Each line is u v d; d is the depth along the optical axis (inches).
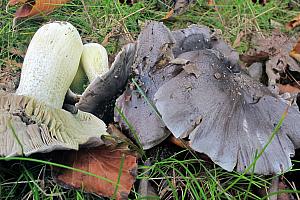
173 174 18.7
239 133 17.9
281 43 23.4
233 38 25.3
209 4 26.9
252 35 25.1
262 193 18.7
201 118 17.8
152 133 18.6
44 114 17.3
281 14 27.8
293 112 18.9
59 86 18.5
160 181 18.7
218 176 18.6
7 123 16.5
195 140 17.6
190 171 19.0
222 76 18.7
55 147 16.8
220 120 17.9
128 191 17.3
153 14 26.1
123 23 24.4
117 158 17.8
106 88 18.6
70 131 17.7
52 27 18.6
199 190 18.5
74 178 17.4
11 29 23.6
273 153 17.9
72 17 24.6
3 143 16.4
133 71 19.5
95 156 17.8
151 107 18.9
